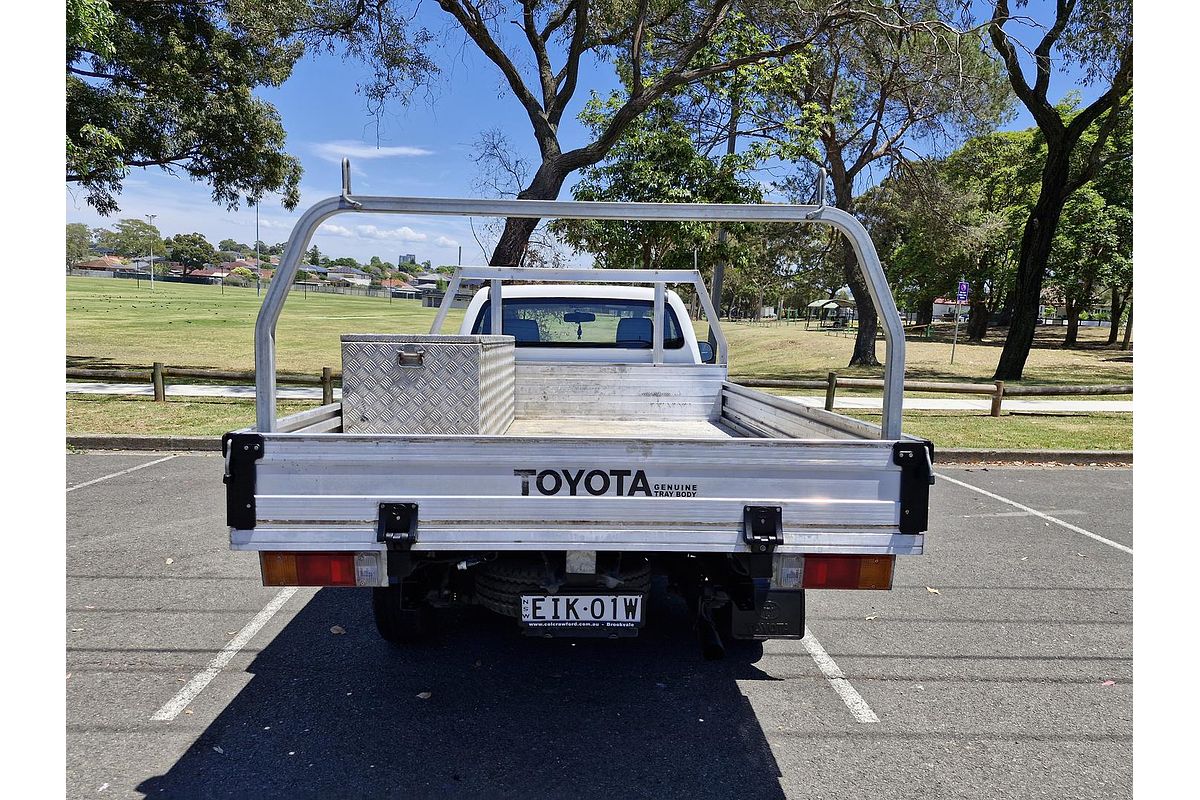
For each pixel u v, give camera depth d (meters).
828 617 4.44
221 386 13.91
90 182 14.70
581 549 2.59
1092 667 3.78
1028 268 19.80
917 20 17.23
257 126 16.05
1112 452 9.45
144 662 3.67
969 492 7.84
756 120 15.48
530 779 2.76
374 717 3.18
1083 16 17.34
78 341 24.56
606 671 3.67
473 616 4.35
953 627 4.30
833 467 2.60
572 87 14.45
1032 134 41.66
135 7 14.73
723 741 3.05
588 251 14.88
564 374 4.96
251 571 4.96
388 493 2.55
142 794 2.63
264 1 14.76
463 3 13.10
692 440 2.57
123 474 7.71
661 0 15.38
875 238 27.42
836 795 2.70
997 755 2.98
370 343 3.32
